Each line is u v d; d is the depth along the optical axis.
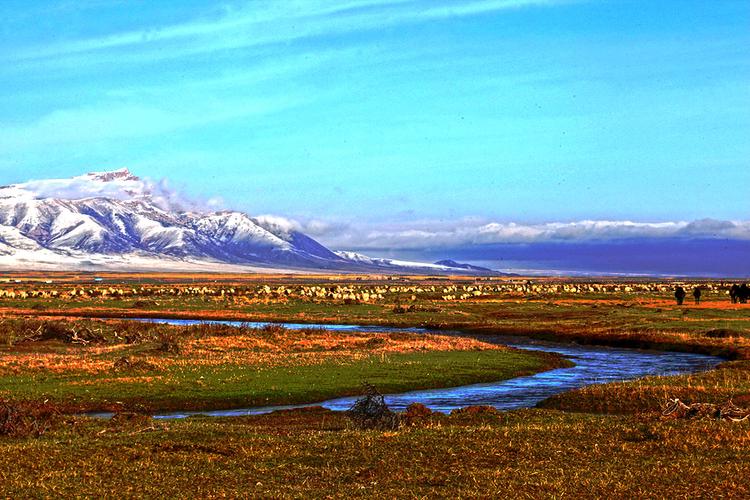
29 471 21.48
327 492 19.58
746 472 20.59
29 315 103.88
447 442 24.47
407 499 18.84
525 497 18.81
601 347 71.31
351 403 40.78
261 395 41.69
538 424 27.92
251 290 182.12
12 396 38.88
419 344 64.44
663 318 87.94
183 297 146.50
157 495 19.34
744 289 114.38
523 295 142.62
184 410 38.75
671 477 20.20
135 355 55.91
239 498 19.06
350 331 81.50
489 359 57.09
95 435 27.69
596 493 19.02
